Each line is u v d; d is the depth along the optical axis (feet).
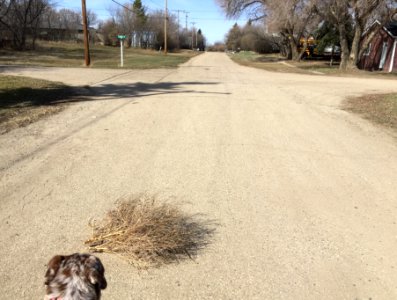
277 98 46.37
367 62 121.29
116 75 68.18
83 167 19.62
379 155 23.80
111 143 23.97
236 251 12.76
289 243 13.39
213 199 16.61
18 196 16.02
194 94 46.26
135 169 19.70
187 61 136.87
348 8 98.89
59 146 22.81
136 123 29.45
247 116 34.14
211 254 12.52
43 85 47.50
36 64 88.53
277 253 12.75
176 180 18.52
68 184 17.44
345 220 15.24
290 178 19.42
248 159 22.12
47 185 17.22
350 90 57.93
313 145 25.59
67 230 13.50
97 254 12.08
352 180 19.45
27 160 20.15
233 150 23.72
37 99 37.19
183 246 12.64
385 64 112.47
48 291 4.93
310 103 43.34
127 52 195.11
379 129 30.83
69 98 39.19
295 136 27.81
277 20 119.24
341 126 31.58
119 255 11.91
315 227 14.57
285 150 24.21
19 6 147.43
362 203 16.83
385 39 112.16
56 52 153.07
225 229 14.14
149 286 10.85
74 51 168.86
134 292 10.59
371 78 86.02
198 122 30.78
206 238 13.44
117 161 20.76
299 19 116.98
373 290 11.13
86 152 22.00
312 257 12.61
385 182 19.30
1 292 10.38
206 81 64.18
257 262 12.21
